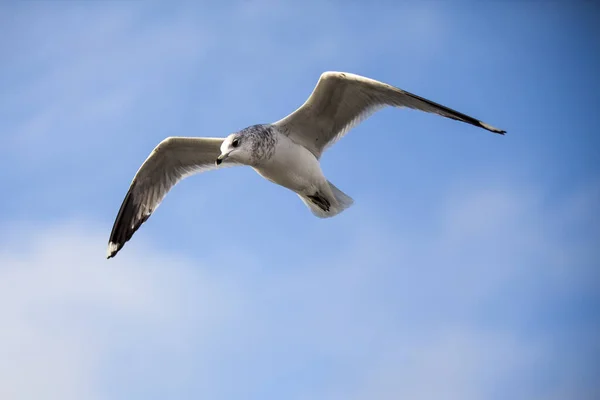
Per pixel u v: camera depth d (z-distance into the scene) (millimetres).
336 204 10086
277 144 9562
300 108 9664
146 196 10828
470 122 9047
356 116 9734
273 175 9805
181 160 10641
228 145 9398
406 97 9305
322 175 9836
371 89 9414
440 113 9219
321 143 9977
